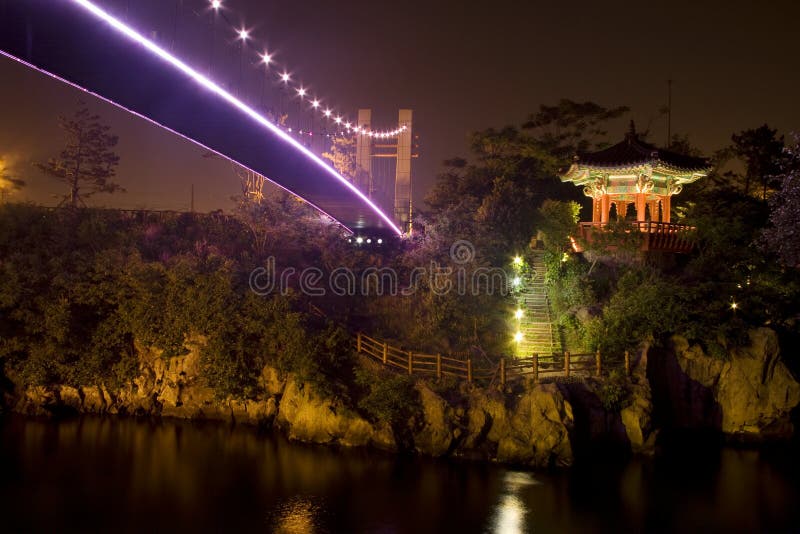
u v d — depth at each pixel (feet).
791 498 72.84
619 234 116.16
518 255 119.85
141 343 100.58
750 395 94.27
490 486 74.54
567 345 99.55
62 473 77.41
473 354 98.53
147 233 126.11
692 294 98.63
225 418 97.66
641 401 85.46
